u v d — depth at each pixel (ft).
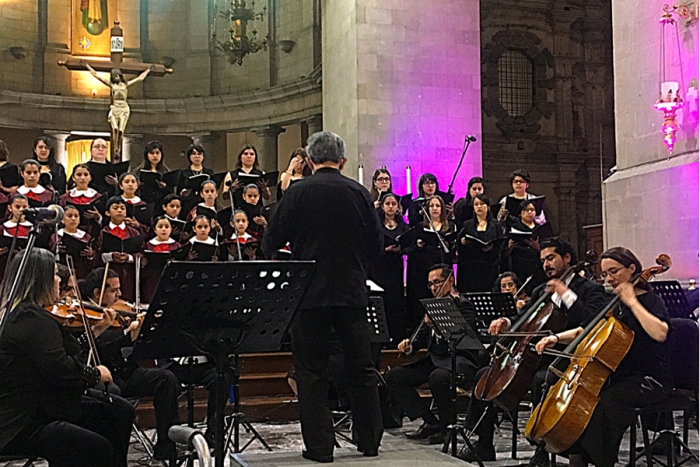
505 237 28.19
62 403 13.56
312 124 61.16
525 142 70.54
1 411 13.01
